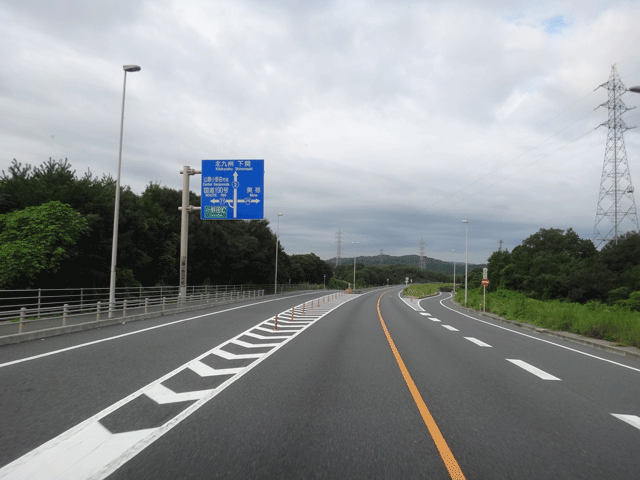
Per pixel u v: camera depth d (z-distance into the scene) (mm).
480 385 8117
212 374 8695
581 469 4293
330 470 4137
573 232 82188
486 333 18766
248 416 5891
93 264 31062
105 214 31594
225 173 26953
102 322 18375
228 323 20031
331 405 6496
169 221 43750
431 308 40969
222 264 56031
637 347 14680
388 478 3984
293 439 4992
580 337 17562
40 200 29109
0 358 10414
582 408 6637
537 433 5379
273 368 9398
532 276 72062
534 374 9391
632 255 58531
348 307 36594
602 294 58406
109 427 5387
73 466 4223
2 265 22734
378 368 9602
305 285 93312
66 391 7203
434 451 4684
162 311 24938
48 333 14758
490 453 4668
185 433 5184
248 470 4117
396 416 5973
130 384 7754
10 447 4699
